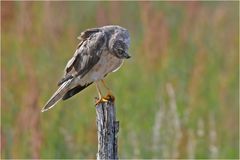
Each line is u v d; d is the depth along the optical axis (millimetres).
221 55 19969
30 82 16750
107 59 12930
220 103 18062
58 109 16781
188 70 18484
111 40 12852
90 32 13125
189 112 17312
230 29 21375
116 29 13031
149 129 16703
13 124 16562
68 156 16406
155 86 17625
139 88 17547
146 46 18422
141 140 16609
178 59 18953
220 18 21156
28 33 18578
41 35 18781
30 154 16156
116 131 11852
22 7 19141
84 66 12922
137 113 16906
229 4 22953
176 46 19516
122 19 21078
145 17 19000
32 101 16359
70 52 18500
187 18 20578
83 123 16844
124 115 16828
